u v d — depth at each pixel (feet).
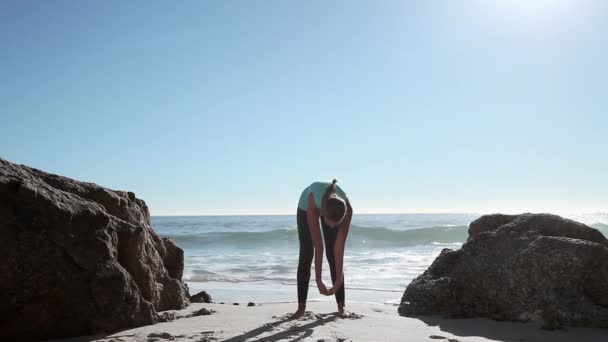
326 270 42.37
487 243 19.22
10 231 12.57
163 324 14.88
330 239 15.60
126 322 14.01
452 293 18.52
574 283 16.51
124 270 14.44
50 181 15.58
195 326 14.40
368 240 83.87
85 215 14.23
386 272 42.98
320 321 14.94
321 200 14.20
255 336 12.63
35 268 12.73
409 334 13.58
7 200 12.98
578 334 14.53
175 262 20.81
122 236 15.75
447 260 20.12
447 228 85.66
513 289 17.15
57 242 13.21
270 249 75.87
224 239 87.56
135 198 19.90
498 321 16.75
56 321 12.99
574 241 17.04
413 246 77.77
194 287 34.81
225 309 18.92
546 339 13.79
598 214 286.25
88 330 13.35
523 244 18.26
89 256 13.69
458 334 14.20
